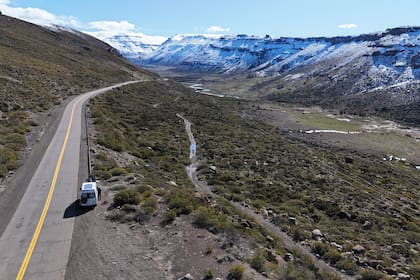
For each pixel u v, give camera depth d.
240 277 13.98
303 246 22.64
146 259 15.47
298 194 35.50
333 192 39.50
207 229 18.62
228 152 53.44
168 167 39.19
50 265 14.99
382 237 26.50
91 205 20.83
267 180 40.41
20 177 25.73
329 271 19.23
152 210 20.31
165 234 17.84
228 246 16.98
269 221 27.12
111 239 17.22
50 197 22.34
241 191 34.97
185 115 83.56
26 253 15.86
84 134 39.62
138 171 31.39
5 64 72.50
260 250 17.11
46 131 40.50
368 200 38.34
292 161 54.50
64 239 17.17
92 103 63.06
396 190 50.25
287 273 15.19
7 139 33.62
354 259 21.22
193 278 13.94
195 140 59.12
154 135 55.03
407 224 30.81
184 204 21.16
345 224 29.25
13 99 51.41
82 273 14.46
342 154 77.25
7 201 21.55
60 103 60.59
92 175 25.48
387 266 20.75
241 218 24.03
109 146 37.03
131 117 62.97
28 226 18.45
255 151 58.06
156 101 92.44
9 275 14.28
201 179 38.31
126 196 21.27
